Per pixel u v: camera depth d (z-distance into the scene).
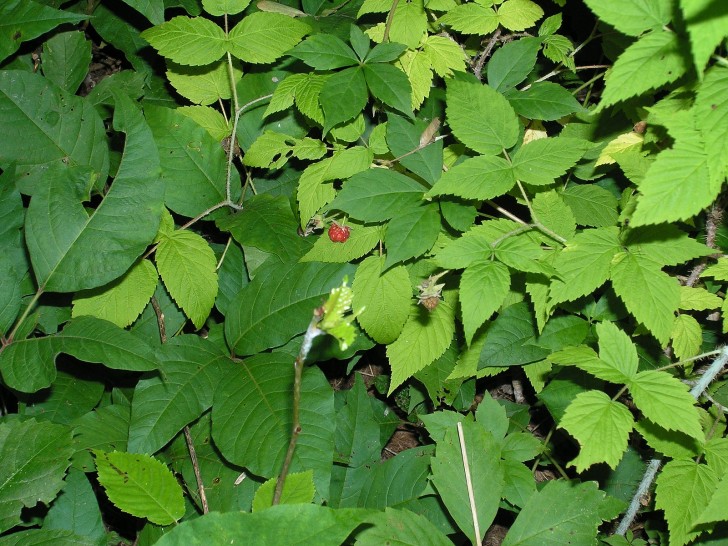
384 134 0.62
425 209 0.57
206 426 0.64
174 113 0.67
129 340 0.58
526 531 0.57
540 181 0.55
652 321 0.53
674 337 0.58
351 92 0.58
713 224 0.58
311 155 0.64
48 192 0.60
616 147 0.60
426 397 0.72
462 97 0.57
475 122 0.57
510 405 0.71
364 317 0.61
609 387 0.67
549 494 0.57
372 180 0.58
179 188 0.66
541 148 0.56
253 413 0.60
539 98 0.60
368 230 0.63
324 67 0.59
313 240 0.65
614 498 0.60
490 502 0.58
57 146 0.65
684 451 0.56
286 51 0.61
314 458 0.58
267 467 0.58
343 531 0.48
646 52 0.50
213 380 0.62
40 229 0.60
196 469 0.62
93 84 0.82
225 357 0.63
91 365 0.66
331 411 0.60
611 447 0.51
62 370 0.66
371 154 0.62
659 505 0.56
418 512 0.62
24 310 0.64
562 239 0.56
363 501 0.63
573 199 0.64
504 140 0.57
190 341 0.63
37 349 0.58
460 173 0.56
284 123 0.70
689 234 0.64
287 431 0.59
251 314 0.64
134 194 0.61
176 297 0.62
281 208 0.66
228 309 0.65
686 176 0.48
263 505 0.52
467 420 0.60
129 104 0.62
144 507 0.53
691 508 0.55
